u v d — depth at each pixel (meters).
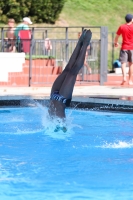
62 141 18.16
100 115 24.02
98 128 20.75
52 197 11.54
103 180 13.07
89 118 23.22
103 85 35.53
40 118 22.98
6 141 18.12
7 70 34.78
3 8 50.53
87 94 28.14
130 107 24.22
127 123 21.97
